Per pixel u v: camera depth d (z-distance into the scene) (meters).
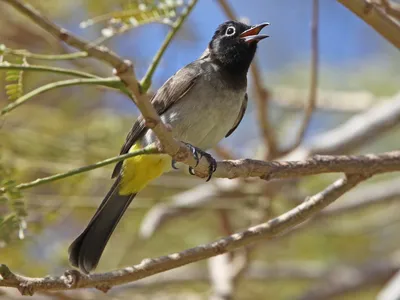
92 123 12.76
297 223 7.64
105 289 6.94
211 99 8.91
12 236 7.01
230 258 11.63
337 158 7.67
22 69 5.39
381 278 13.91
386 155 7.78
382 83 15.21
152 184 12.89
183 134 8.93
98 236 8.74
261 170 7.50
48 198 11.39
